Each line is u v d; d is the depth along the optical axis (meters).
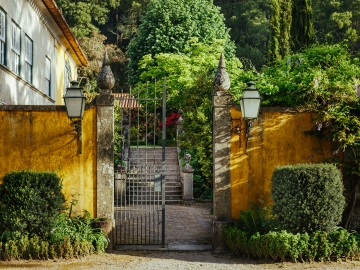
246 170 8.70
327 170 7.51
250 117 8.15
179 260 7.84
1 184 7.87
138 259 7.86
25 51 13.70
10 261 7.45
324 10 34.16
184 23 30.89
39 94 15.23
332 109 8.37
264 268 7.21
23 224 7.58
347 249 7.55
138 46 32.28
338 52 9.92
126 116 21.23
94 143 8.59
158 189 8.96
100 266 7.29
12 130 8.54
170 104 22.81
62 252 7.63
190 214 13.77
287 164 8.68
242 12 39.09
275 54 23.20
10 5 12.09
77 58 23.00
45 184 7.78
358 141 8.26
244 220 8.24
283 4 23.55
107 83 8.65
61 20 16.31
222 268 7.26
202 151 14.37
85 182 8.56
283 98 8.98
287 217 7.54
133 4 42.88
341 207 7.67
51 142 8.55
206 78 15.94
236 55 34.91
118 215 12.85
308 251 7.44
